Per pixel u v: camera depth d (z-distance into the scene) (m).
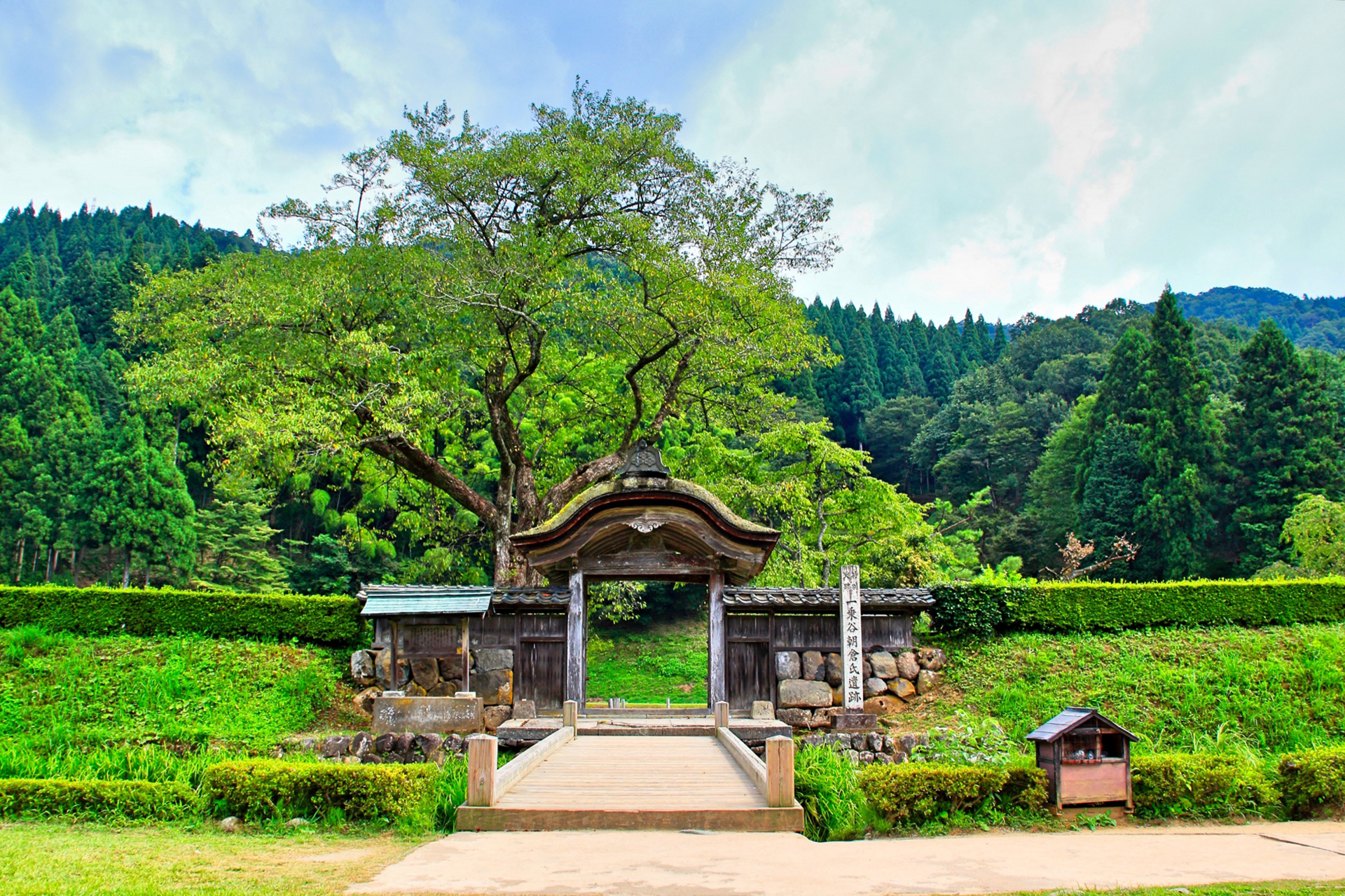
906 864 6.69
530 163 18.30
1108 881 6.12
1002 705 14.27
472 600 13.55
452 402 19.48
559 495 19.81
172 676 13.50
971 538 37.59
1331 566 27.95
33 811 8.85
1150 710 13.70
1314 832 8.47
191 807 8.98
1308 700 13.80
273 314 17.30
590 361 23.03
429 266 18.30
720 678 13.50
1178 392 42.53
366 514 38.56
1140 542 40.06
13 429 39.88
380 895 5.50
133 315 18.70
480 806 7.80
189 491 46.22
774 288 19.86
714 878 5.90
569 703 12.34
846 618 14.48
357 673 14.36
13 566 39.44
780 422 23.41
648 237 18.95
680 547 13.67
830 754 11.25
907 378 73.06
